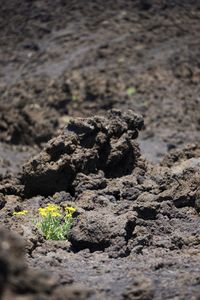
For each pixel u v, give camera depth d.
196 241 8.80
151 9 39.56
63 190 11.14
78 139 11.44
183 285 6.71
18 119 24.86
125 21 38.19
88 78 30.89
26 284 4.55
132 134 12.16
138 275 7.24
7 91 30.62
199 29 37.94
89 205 10.08
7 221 9.37
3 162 19.61
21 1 42.12
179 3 40.53
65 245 8.83
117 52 34.12
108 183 11.06
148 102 28.89
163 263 7.61
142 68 32.19
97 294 6.62
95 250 8.78
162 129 26.34
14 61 35.72
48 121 26.34
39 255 8.38
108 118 12.26
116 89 29.86
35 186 11.26
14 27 39.69
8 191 11.37
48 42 37.19
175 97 29.56
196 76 32.09
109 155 11.59
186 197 10.16
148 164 12.26
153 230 9.30
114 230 8.79
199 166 11.42
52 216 9.49
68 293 4.76
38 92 29.97
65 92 29.64
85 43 35.97
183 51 34.53
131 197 10.53
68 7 40.69
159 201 10.18
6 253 4.55
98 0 40.88
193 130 26.66
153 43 35.50
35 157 11.32
